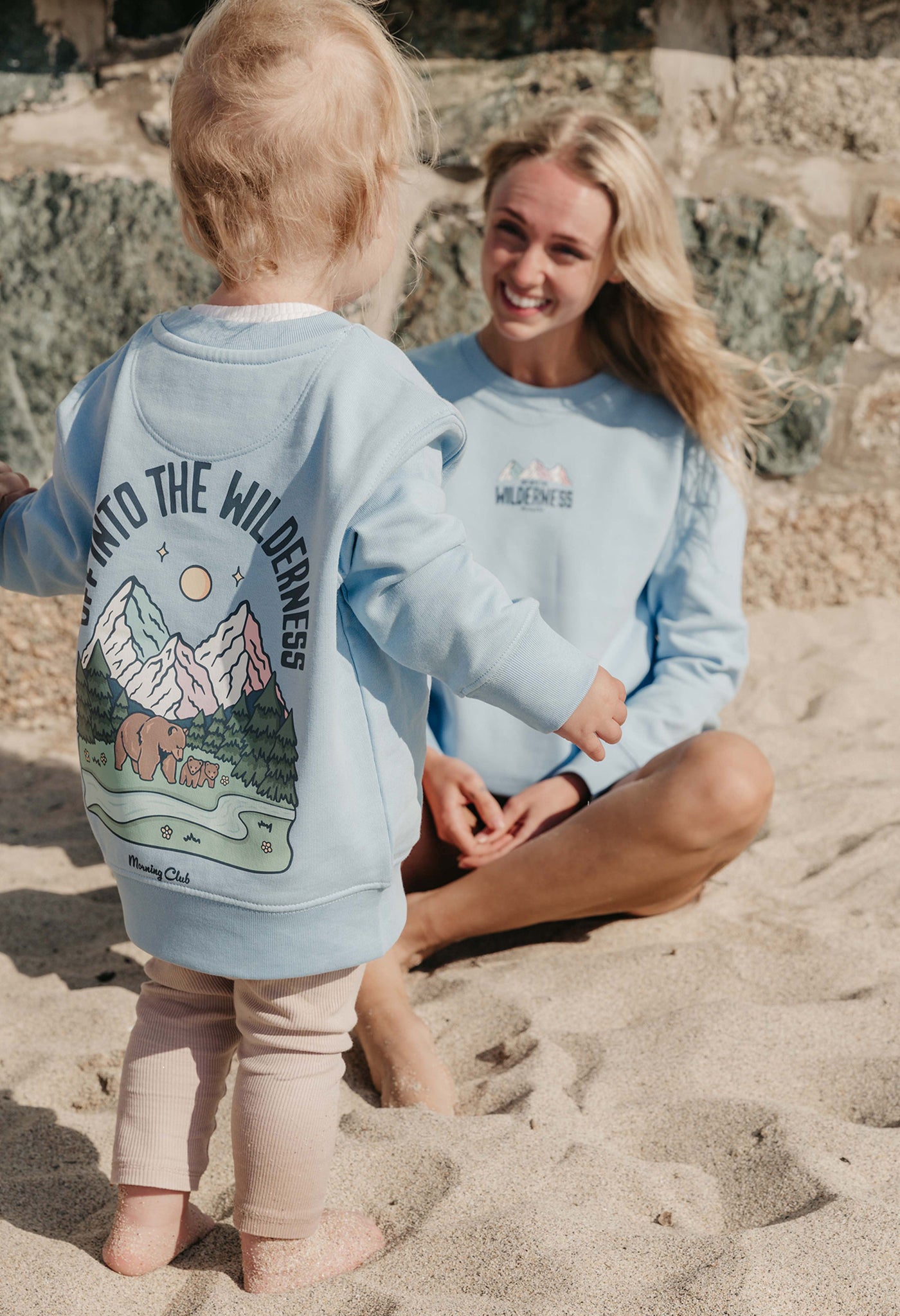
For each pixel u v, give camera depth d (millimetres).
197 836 1116
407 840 1180
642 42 2873
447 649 1099
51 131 2770
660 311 1972
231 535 1098
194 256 2828
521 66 2861
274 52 1123
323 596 1064
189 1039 1213
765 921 1938
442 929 1856
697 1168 1365
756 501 3145
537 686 1115
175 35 2754
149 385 1142
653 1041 1618
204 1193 1354
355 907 1126
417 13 2805
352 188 1135
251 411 1100
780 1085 1539
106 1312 1138
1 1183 1345
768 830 2273
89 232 2801
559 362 2027
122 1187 1202
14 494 1320
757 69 2926
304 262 1147
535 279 1876
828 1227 1205
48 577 1275
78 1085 1576
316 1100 1150
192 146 1134
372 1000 1633
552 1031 1665
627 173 1872
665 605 2066
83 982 1845
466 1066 1627
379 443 1068
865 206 3020
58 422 1221
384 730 1147
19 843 2354
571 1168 1330
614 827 1778
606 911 1895
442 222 2883
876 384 3107
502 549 2004
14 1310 1120
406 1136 1385
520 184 1878
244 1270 1177
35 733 2875
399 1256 1196
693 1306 1095
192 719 1114
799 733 2682
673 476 2025
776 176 2996
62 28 2725
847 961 1812
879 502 3166
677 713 1965
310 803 1085
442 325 2928
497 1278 1154
